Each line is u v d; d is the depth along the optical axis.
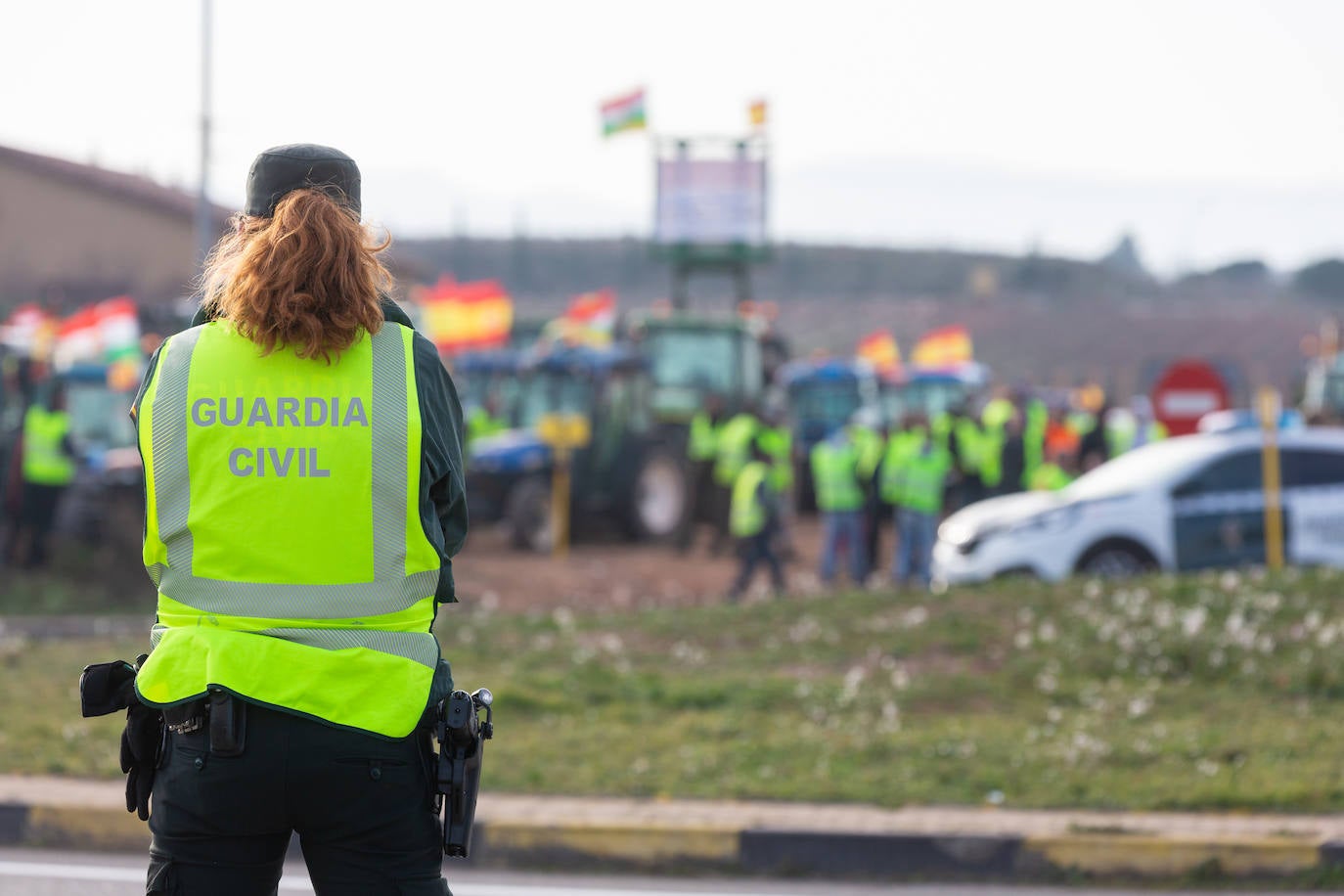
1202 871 12.08
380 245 5.55
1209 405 29.12
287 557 5.17
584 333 51.66
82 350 39.69
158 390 5.33
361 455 5.22
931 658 19.94
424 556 5.30
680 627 21.98
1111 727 16.50
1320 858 12.02
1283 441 28.39
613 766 14.80
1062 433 48.44
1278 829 12.59
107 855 12.96
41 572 31.31
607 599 32.53
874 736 16.03
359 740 5.06
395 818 5.16
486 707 5.50
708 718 17.02
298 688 5.04
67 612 27.97
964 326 178.25
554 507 40.16
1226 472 27.98
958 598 22.81
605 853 12.62
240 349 5.32
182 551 5.23
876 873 12.41
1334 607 21.08
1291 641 19.61
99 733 15.88
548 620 23.00
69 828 13.11
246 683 5.02
